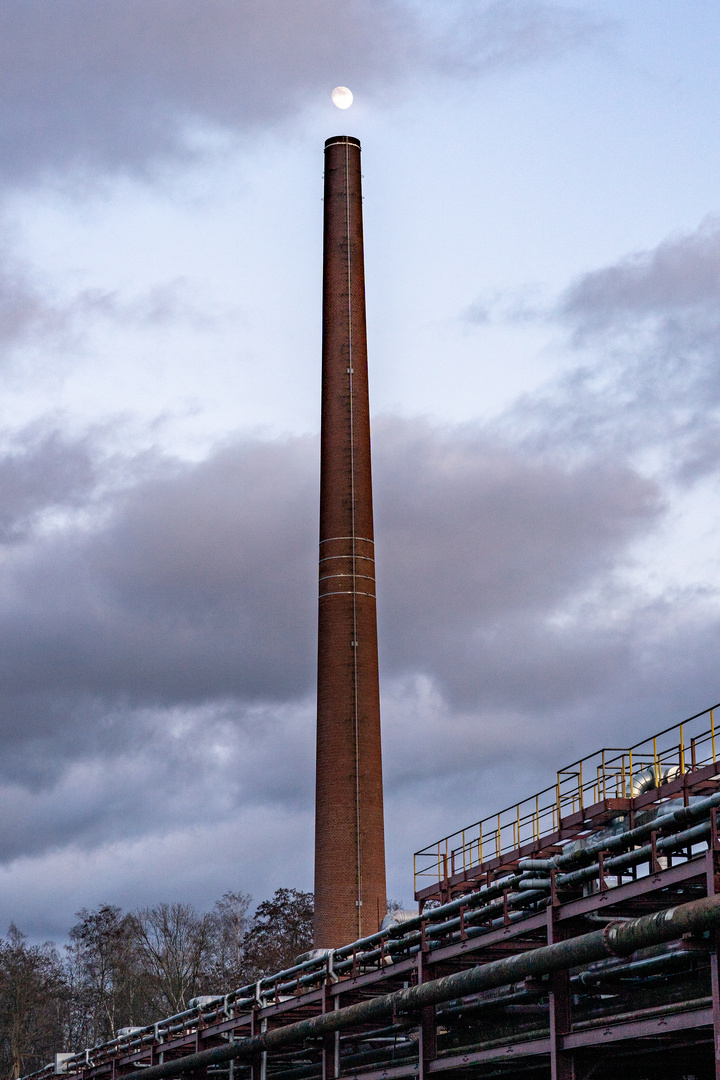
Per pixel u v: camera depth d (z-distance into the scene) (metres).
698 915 28.33
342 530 71.56
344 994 46.91
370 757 68.56
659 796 37.16
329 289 75.19
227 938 121.44
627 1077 38.91
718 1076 28.30
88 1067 70.75
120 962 123.00
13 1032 121.88
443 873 50.34
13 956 125.62
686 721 36.22
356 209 76.56
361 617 70.44
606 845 33.88
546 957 33.91
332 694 69.25
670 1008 30.58
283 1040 49.00
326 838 67.38
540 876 36.69
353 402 73.44
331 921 65.94
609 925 31.48
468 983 37.59
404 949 43.88
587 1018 34.62
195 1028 65.19
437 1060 40.34
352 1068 47.69
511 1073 41.06
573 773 41.25
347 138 77.25
